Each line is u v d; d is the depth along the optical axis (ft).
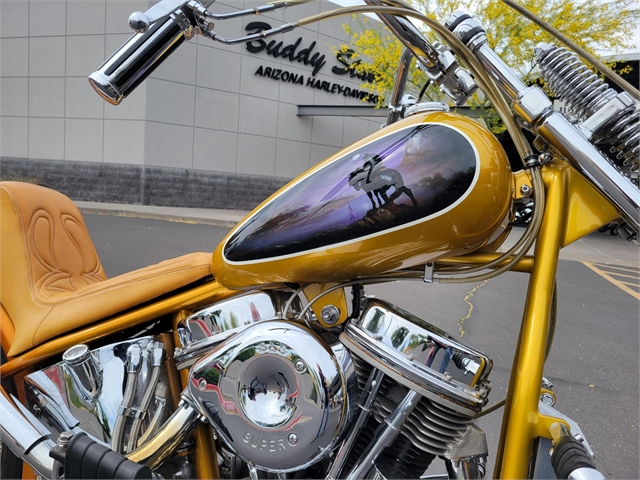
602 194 2.58
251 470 2.92
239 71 36.65
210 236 21.25
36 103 34.76
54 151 34.88
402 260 2.66
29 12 33.78
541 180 2.68
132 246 17.44
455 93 3.29
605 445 6.35
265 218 2.80
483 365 2.56
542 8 26.58
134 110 32.58
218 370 2.73
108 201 33.96
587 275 18.40
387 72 32.96
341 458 2.74
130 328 3.80
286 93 39.73
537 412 2.50
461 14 2.89
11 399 3.32
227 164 37.22
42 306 3.80
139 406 3.25
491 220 2.53
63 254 4.50
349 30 35.83
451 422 2.65
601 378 8.45
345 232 2.61
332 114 38.81
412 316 2.76
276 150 40.01
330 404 2.53
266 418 2.63
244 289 3.19
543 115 2.62
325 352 2.61
